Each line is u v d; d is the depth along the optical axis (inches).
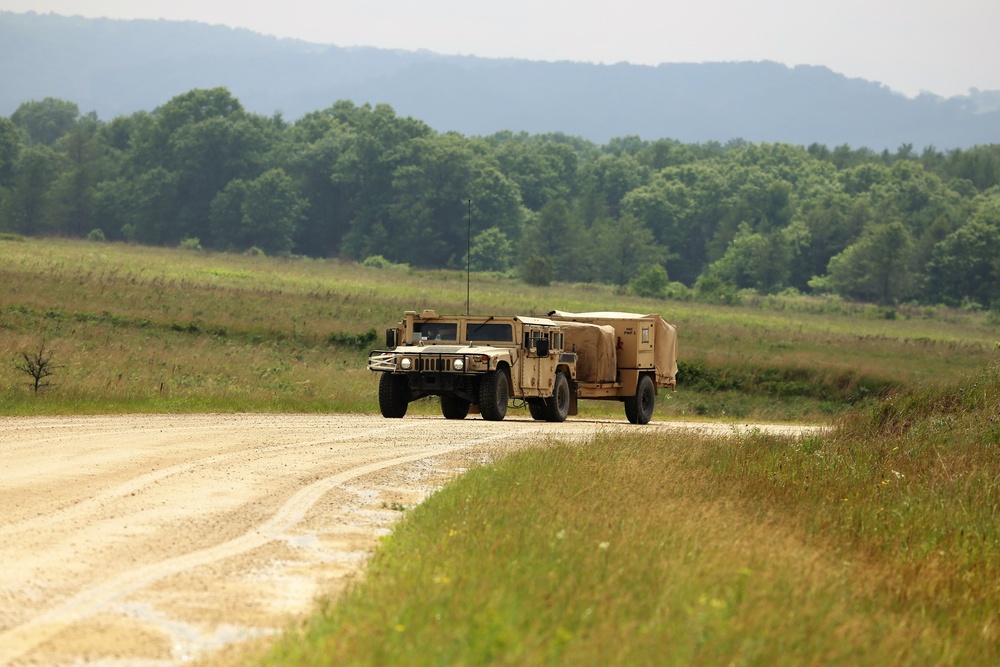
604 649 877.8
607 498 1657.2
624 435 2795.3
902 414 3058.6
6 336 5388.8
